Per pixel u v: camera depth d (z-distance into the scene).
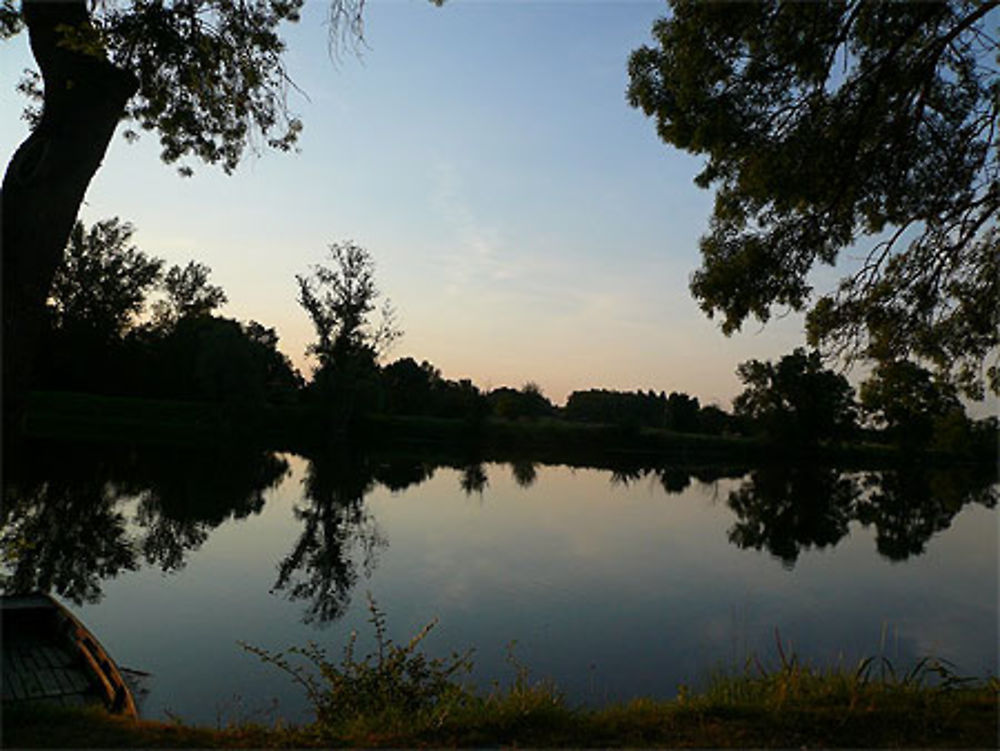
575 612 12.47
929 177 8.27
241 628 10.95
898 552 21.33
